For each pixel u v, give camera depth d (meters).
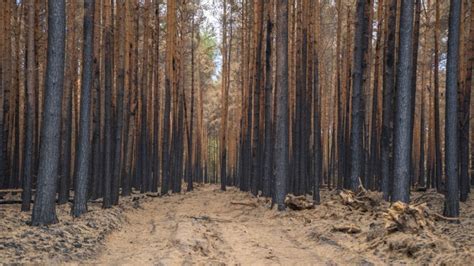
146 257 7.63
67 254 7.43
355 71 14.80
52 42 9.59
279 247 9.00
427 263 6.61
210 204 18.78
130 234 10.71
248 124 25.44
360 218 11.27
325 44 29.28
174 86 26.39
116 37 20.36
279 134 14.86
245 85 27.34
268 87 19.12
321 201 17.64
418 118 33.66
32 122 12.66
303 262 7.58
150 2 25.77
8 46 16.86
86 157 12.15
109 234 10.12
